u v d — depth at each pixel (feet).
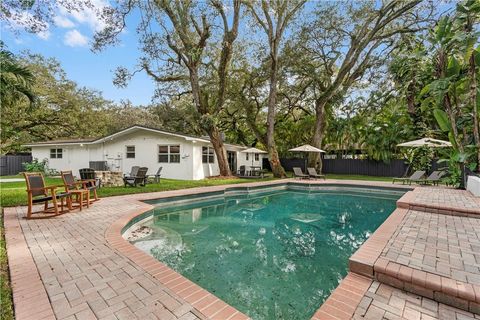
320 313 7.07
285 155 72.23
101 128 76.33
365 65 55.36
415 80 37.81
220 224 21.45
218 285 11.10
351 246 16.17
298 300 9.95
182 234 18.43
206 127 47.06
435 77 30.32
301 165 69.92
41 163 56.18
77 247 11.86
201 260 13.79
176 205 28.58
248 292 10.54
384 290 8.38
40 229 14.75
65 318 6.65
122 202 23.49
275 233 18.90
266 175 59.57
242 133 78.43
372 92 61.52
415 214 18.43
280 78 54.80
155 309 7.09
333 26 49.52
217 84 53.67
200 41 43.09
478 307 7.06
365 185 38.83
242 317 6.81
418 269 8.84
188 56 44.09
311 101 68.33
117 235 13.73
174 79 48.88
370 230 19.76
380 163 56.75
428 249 10.93
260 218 23.73
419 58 32.07
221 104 48.26
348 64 52.13
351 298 7.87
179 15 39.32
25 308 7.04
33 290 7.98
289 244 16.46
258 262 13.60
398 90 48.14
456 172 32.55
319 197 36.14
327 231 19.48
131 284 8.43
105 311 6.98
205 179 45.91
